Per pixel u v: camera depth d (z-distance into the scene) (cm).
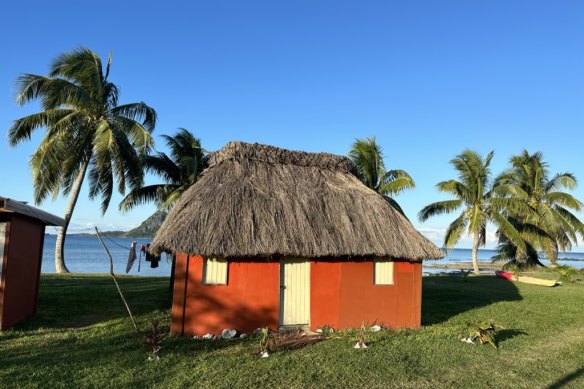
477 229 2800
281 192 1162
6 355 800
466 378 761
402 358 849
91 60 2003
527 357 908
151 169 1867
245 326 1034
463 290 2047
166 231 973
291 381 704
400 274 1179
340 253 1048
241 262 1055
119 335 962
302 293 1112
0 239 967
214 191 1098
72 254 5566
